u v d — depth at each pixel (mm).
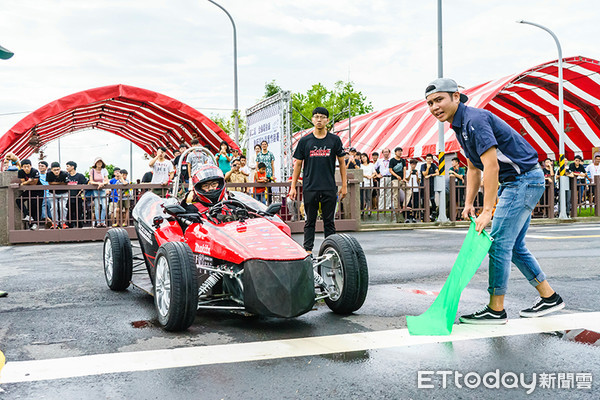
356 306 4758
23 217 12234
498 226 4352
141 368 3457
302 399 2945
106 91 15492
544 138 29453
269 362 3543
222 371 3385
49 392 3070
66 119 18391
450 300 4309
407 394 2992
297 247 4453
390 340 3994
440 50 15648
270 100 15789
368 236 12406
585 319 4516
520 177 4309
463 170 16906
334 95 44156
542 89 24219
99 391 3078
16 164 13617
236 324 4570
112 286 6129
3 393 3057
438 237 11781
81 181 13484
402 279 6625
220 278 4672
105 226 12969
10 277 7184
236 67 20156
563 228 13648
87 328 4500
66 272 7598
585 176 17562
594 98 23688
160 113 18438
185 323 4273
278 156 15273
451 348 3785
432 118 23312
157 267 4582
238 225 4895
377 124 29641
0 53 5297
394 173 15125
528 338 3994
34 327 4539
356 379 3221
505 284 4371
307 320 4656
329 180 6625
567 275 6625
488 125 4168
